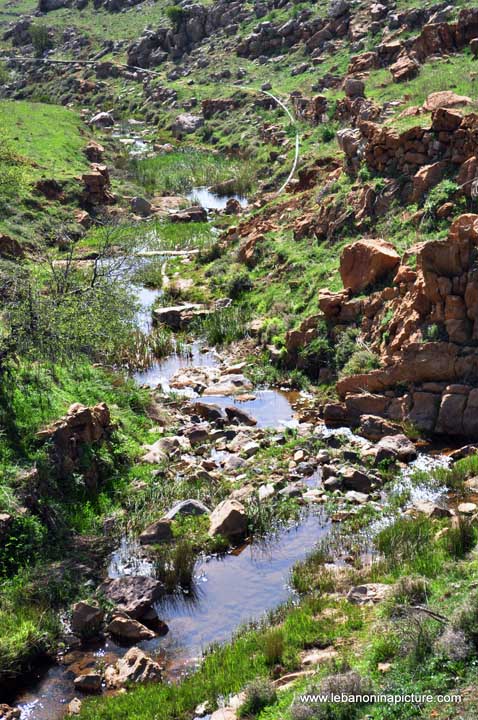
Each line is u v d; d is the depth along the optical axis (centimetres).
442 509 1772
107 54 9488
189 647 1473
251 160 5750
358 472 1978
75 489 1906
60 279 2550
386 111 3909
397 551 1650
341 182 3375
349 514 1852
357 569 1633
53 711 1334
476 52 4341
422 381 2256
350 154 3362
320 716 1144
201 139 6738
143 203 4856
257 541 1795
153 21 9869
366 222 3014
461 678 1167
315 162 3906
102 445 2067
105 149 6159
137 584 1616
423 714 1113
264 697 1241
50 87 9094
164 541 1792
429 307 2289
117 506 1934
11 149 4747
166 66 8538
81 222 4406
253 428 2314
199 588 1641
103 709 1298
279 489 1984
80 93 8719
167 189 5438
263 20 8062
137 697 1317
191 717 1277
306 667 1330
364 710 1150
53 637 1503
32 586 1611
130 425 2281
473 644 1220
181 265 3822
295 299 2966
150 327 3184
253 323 2983
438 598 1405
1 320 2308
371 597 1502
